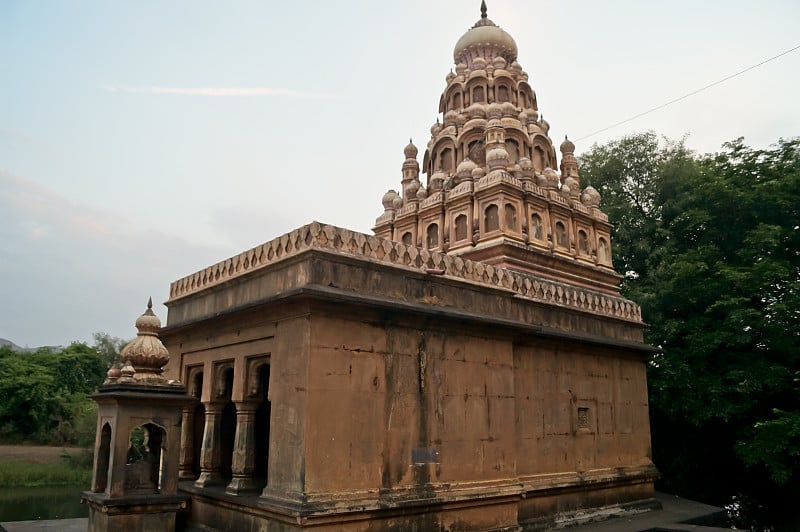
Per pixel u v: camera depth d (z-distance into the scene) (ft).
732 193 62.18
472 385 34.06
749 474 64.75
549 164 59.21
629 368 49.32
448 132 59.00
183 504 30.04
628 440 47.14
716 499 67.10
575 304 45.03
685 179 71.51
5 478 90.79
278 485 27.27
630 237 73.10
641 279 72.69
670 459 67.36
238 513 29.94
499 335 36.29
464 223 50.42
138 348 30.83
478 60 61.41
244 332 32.89
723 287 58.65
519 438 37.78
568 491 39.91
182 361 40.34
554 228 51.60
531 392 39.47
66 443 125.29
